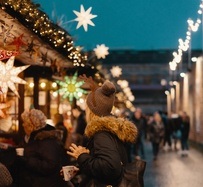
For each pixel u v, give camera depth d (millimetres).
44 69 12312
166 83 97812
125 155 5531
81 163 5414
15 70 7594
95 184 5379
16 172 7129
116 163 5258
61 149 7258
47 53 10188
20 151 7094
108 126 5418
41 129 7184
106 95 5633
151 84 99188
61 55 10586
